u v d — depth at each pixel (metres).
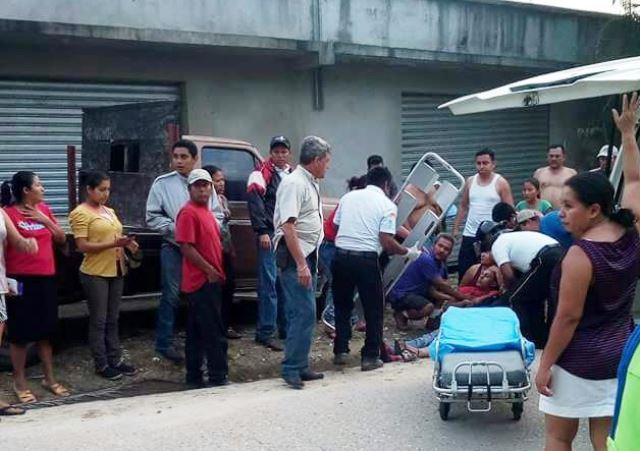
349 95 12.19
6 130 9.67
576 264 3.56
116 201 8.01
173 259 7.03
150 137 7.66
